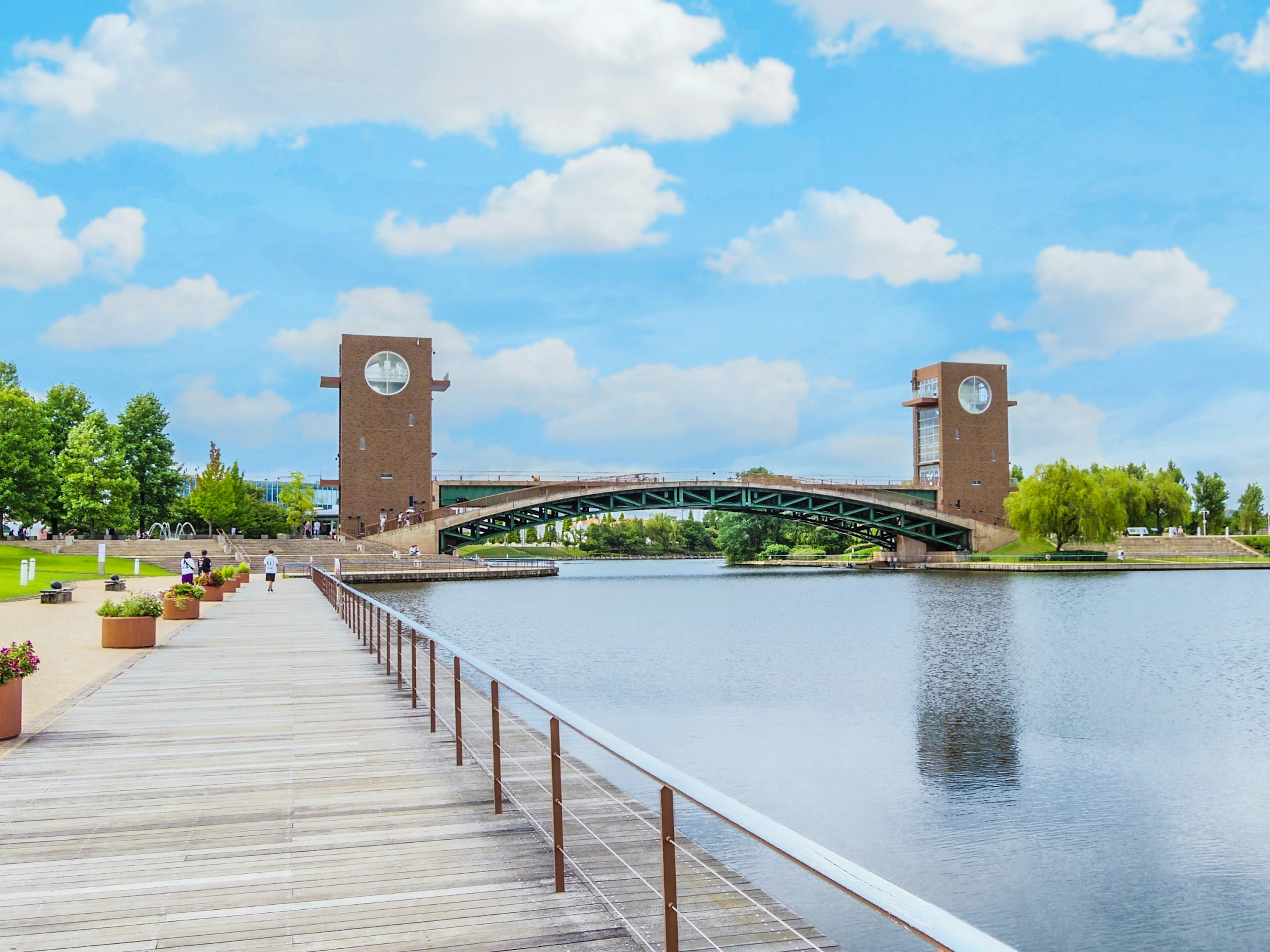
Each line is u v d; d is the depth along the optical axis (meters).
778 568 128.12
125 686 16.02
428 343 95.50
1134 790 17.22
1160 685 29.53
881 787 17.23
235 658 19.84
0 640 23.66
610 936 5.76
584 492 88.69
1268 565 97.56
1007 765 18.92
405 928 5.85
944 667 32.88
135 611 21.94
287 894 6.43
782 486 95.06
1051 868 13.33
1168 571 94.62
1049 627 46.56
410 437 94.38
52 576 53.59
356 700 14.56
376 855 7.29
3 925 5.90
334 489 121.69
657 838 8.01
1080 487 93.75
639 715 23.95
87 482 82.00
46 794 9.09
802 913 11.12
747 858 12.72
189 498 108.88
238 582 53.00
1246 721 23.77
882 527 104.75
